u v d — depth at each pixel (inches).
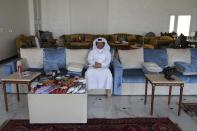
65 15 328.2
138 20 327.3
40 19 330.0
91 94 135.7
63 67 147.3
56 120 96.5
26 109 114.4
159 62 146.6
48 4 326.0
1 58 229.6
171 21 327.6
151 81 103.7
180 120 104.3
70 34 315.3
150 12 323.9
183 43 216.7
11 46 253.3
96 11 327.3
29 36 276.5
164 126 97.7
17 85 123.2
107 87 131.1
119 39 295.0
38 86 100.6
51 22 332.5
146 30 331.3
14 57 261.4
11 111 112.0
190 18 325.7
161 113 111.7
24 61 143.3
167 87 133.6
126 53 147.3
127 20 327.0
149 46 253.8
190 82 133.5
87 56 147.3
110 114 109.7
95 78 130.7
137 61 145.3
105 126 97.1
